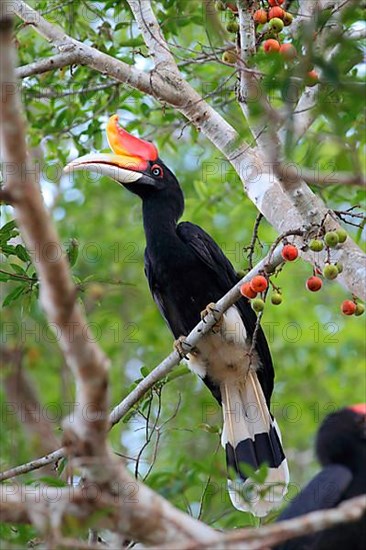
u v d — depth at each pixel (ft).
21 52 48.32
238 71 32.53
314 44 28.50
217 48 36.50
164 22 46.55
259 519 31.73
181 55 50.93
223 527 32.78
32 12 39.01
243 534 21.84
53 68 38.34
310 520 21.99
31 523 24.35
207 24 36.50
